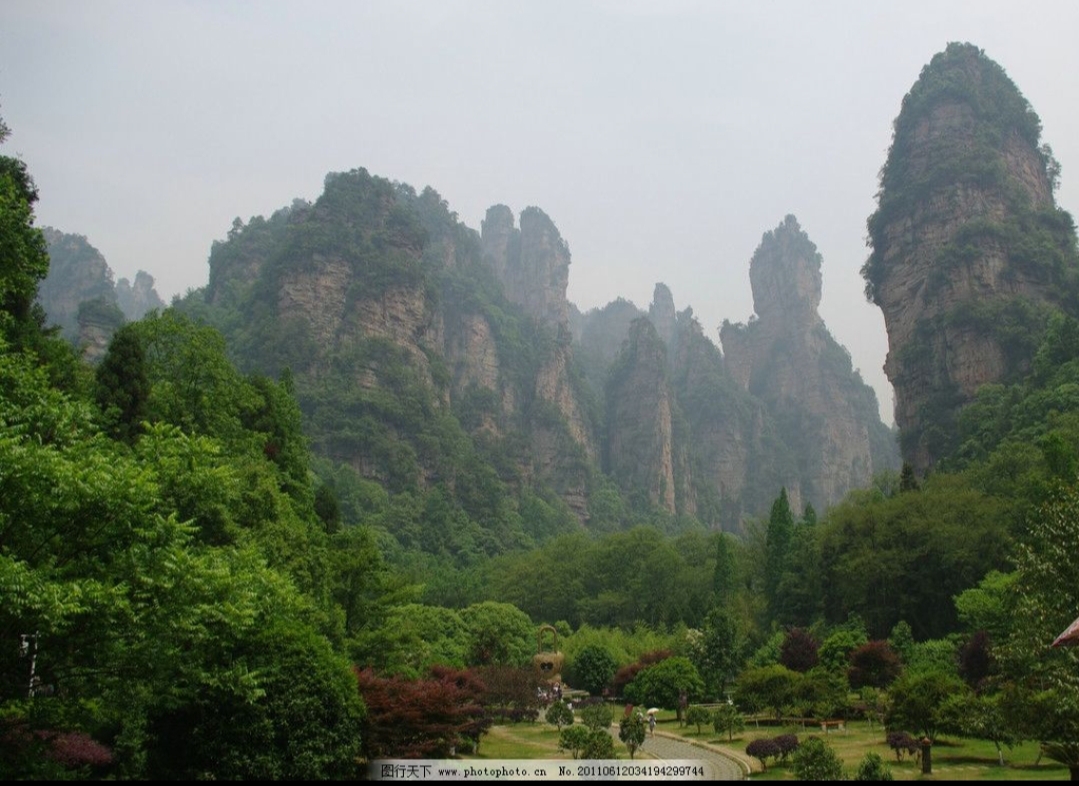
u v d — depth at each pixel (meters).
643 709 49.41
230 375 50.84
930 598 64.81
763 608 84.62
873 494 84.81
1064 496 30.67
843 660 51.06
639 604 103.81
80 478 17.64
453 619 68.50
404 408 180.25
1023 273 122.38
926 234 134.12
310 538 40.69
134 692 19.61
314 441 164.62
